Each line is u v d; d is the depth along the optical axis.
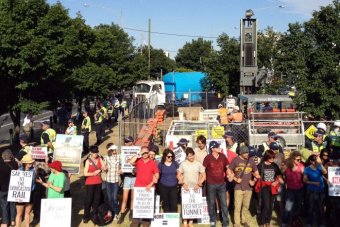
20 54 19.00
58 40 21.03
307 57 17.75
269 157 10.16
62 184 9.80
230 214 11.44
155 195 10.28
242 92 28.50
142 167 9.99
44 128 14.14
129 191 11.61
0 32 18.88
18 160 10.88
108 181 10.89
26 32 19.34
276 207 12.01
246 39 27.80
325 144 12.73
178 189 11.39
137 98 34.50
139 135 18.19
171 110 38.38
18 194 9.75
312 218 10.20
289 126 17.67
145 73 51.69
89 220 11.09
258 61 32.75
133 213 9.84
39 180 10.08
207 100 37.31
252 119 18.28
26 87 19.72
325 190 10.34
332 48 17.42
